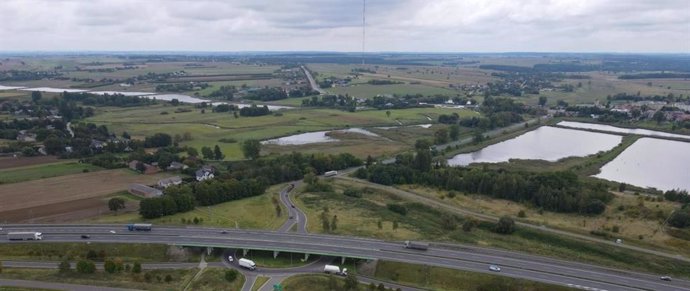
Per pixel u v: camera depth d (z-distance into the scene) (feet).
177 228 632.79
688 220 651.25
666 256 576.61
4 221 647.15
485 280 507.30
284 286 498.69
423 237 628.69
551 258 559.79
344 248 574.15
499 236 653.71
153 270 530.68
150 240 588.09
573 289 486.79
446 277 517.96
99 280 501.15
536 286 494.18
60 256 554.87
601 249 600.39
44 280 496.23
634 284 498.69
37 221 648.79
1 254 553.64
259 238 601.21
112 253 562.25
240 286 503.20
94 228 625.82
